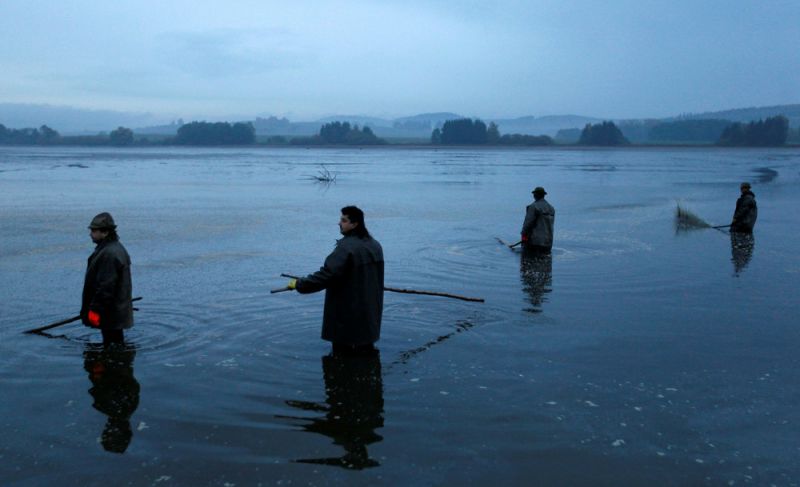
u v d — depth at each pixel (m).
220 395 6.32
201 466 4.98
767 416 5.95
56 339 8.02
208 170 61.22
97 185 39.16
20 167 63.78
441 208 25.98
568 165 79.12
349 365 7.15
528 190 36.66
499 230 18.89
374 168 68.81
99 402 6.16
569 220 21.80
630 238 17.25
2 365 7.12
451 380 6.76
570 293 10.72
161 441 5.39
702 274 12.32
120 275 7.57
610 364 7.30
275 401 6.19
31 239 16.53
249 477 4.82
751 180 47.28
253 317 8.97
